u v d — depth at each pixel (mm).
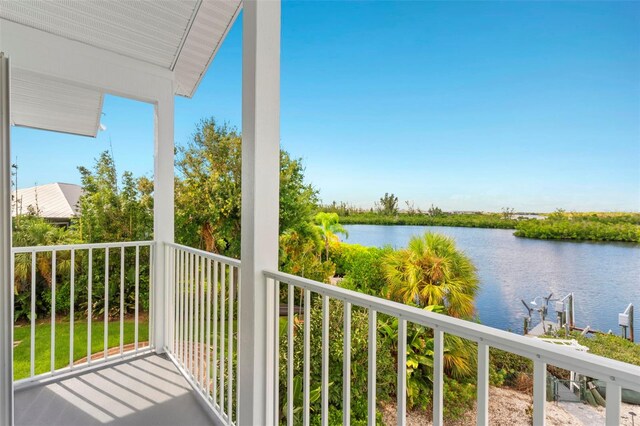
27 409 2039
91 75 2533
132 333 5598
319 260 7535
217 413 1939
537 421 652
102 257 6379
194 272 2418
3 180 1268
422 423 3781
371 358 1027
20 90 3303
